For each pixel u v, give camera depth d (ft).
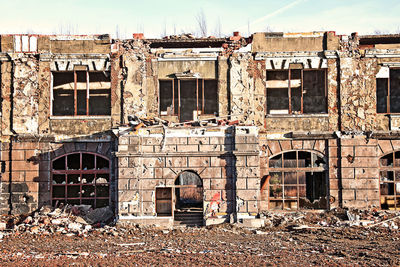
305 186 78.38
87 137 78.79
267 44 79.82
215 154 72.59
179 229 70.13
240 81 79.20
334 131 77.66
